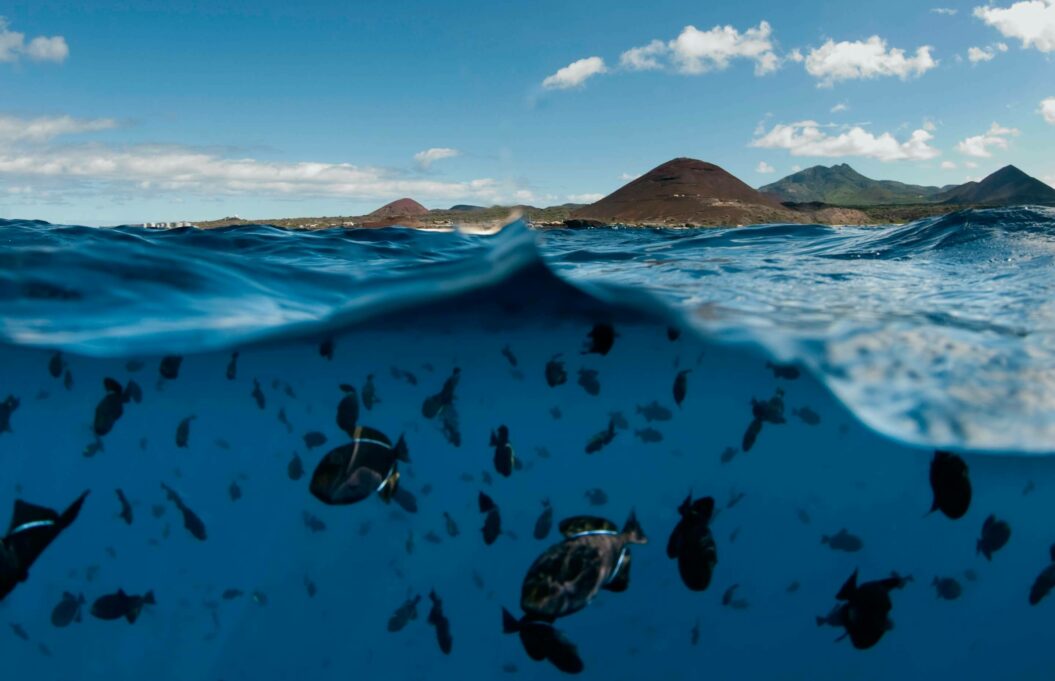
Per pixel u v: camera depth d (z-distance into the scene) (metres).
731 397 5.55
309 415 6.29
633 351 5.55
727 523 5.50
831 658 5.08
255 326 5.21
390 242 8.84
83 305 5.45
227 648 5.10
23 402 6.10
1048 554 5.08
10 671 5.08
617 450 5.68
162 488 5.98
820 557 5.26
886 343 4.73
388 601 5.31
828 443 5.25
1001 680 5.03
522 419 6.08
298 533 5.45
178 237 7.80
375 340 5.77
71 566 5.24
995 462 4.73
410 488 5.90
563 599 2.97
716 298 5.56
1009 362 4.56
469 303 5.02
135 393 5.56
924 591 4.92
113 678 4.99
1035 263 7.12
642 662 5.20
